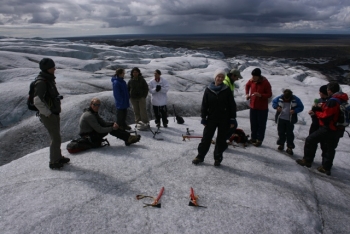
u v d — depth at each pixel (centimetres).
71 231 404
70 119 1254
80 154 684
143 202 481
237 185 550
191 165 633
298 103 741
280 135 782
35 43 4269
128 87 899
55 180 544
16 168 622
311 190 570
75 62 2758
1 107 1371
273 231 426
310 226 449
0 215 439
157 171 596
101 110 1345
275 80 2514
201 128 981
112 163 626
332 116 621
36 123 1248
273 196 518
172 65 3672
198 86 2223
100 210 453
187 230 416
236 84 2605
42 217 430
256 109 777
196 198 495
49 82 534
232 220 442
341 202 550
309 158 697
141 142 782
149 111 1436
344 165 778
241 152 740
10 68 2220
